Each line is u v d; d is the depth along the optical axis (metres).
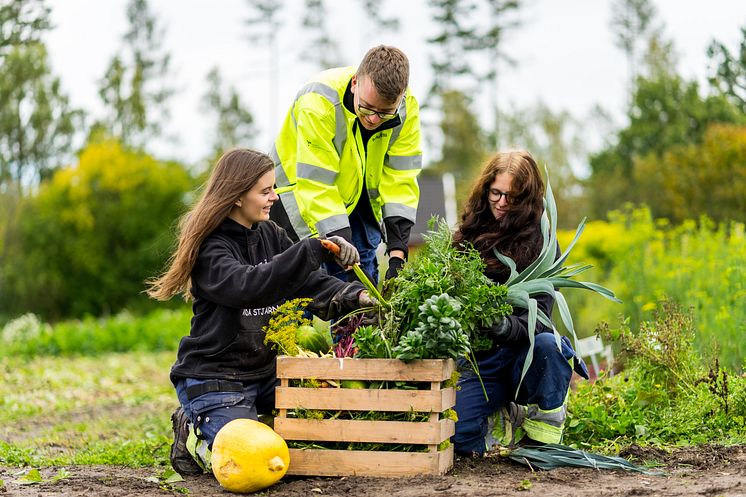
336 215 4.79
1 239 33.78
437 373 3.74
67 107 34.22
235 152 4.18
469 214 4.64
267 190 4.18
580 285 4.08
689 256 8.82
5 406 8.90
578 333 10.81
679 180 15.40
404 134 5.15
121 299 33.47
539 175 4.55
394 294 3.94
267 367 4.23
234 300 3.94
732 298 6.97
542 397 4.26
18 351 16.48
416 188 5.22
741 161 14.58
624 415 4.83
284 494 3.62
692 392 5.02
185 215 4.37
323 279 4.18
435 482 3.64
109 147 34.09
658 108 24.70
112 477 4.18
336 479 3.82
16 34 16.70
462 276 3.97
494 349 4.41
